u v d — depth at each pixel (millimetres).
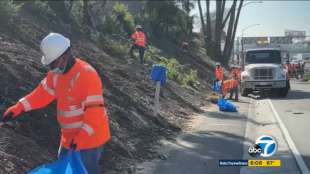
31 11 20094
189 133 13156
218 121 15820
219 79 25656
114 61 19766
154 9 43281
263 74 27375
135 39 23422
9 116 5371
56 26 20594
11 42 13836
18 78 10320
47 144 8438
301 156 10102
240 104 22672
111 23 28875
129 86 16562
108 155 9250
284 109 19891
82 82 5086
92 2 29625
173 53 39875
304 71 54188
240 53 32375
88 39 21969
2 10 15328
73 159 5012
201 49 57312
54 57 5035
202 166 9242
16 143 7734
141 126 12516
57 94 5266
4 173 6680
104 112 5180
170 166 9250
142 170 8930
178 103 18828
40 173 5031
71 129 5250
